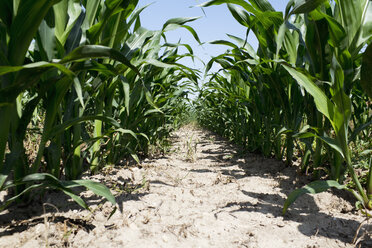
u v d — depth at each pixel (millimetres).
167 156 3055
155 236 1131
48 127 1178
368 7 1509
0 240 1003
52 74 1179
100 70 1104
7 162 1013
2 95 889
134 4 1488
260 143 2984
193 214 1382
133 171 2148
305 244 1115
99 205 1339
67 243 1010
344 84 1498
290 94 2174
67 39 1285
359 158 2074
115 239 1076
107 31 1483
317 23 1526
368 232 1204
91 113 2047
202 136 5855
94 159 1896
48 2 882
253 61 2014
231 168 2518
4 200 1309
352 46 1522
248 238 1163
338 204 1538
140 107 2316
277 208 1495
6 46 960
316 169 1826
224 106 3908
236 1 1691
